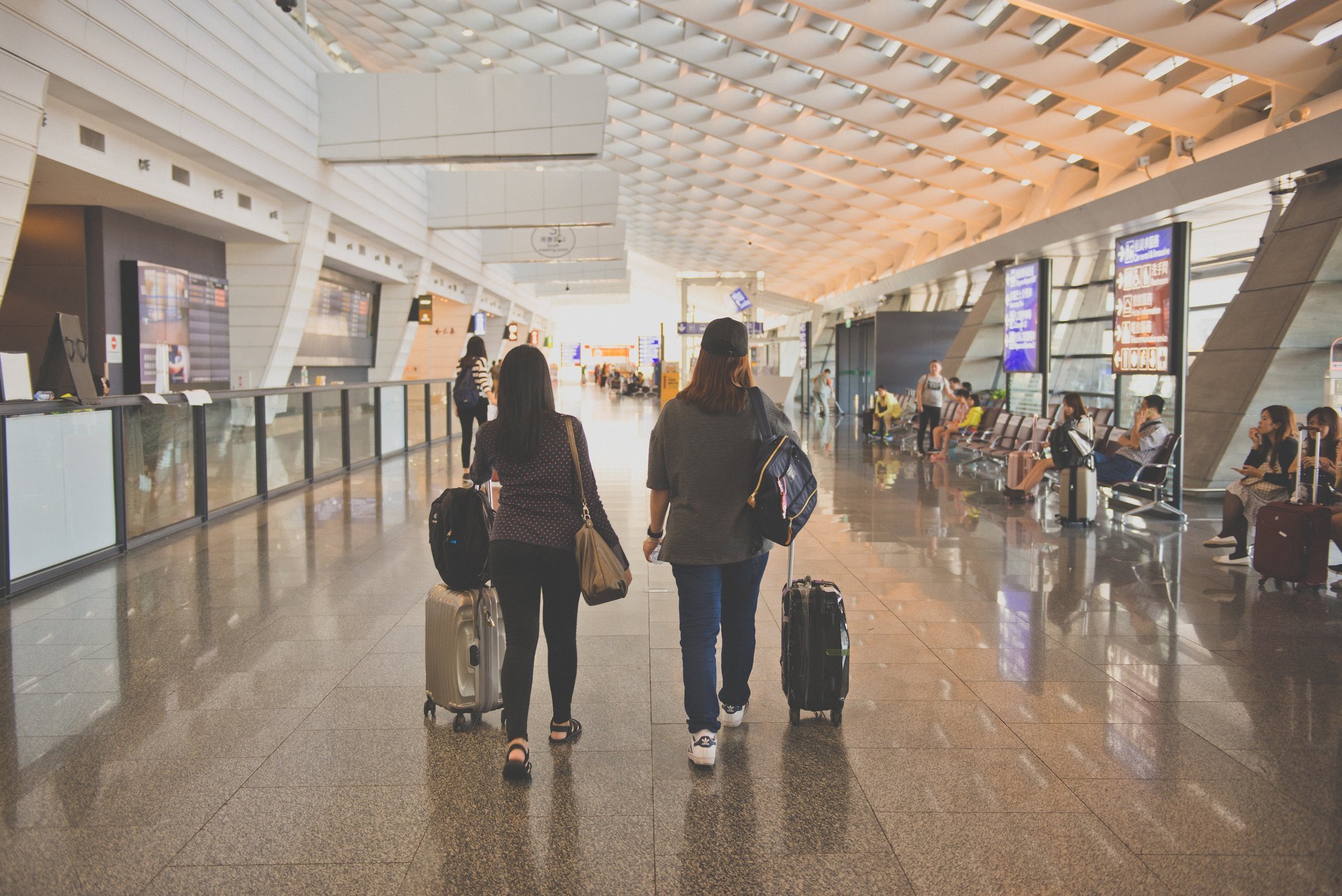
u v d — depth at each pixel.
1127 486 10.25
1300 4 9.55
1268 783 3.23
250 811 3.03
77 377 6.56
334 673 4.41
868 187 22.47
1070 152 15.38
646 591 6.13
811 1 12.47
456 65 22.55
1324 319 10.23
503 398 3.45
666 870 2.69
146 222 15.77
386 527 8.41
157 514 7.79
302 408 11.20
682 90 18.94
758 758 3.48
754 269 47.75
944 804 3.09
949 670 4.50
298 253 18.58
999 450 13.68
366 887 2.59
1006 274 16.19
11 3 9.08
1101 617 5.48
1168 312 9.48
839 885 2.60
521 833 2.90
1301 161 9.96
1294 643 4.95
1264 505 6.26
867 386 28.27
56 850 2.78
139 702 4.03
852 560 7.19
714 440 3.44
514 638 3.37
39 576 6.11
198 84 13.09
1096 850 2.78
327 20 22.45
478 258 34.38
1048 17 11.94
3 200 9.67
